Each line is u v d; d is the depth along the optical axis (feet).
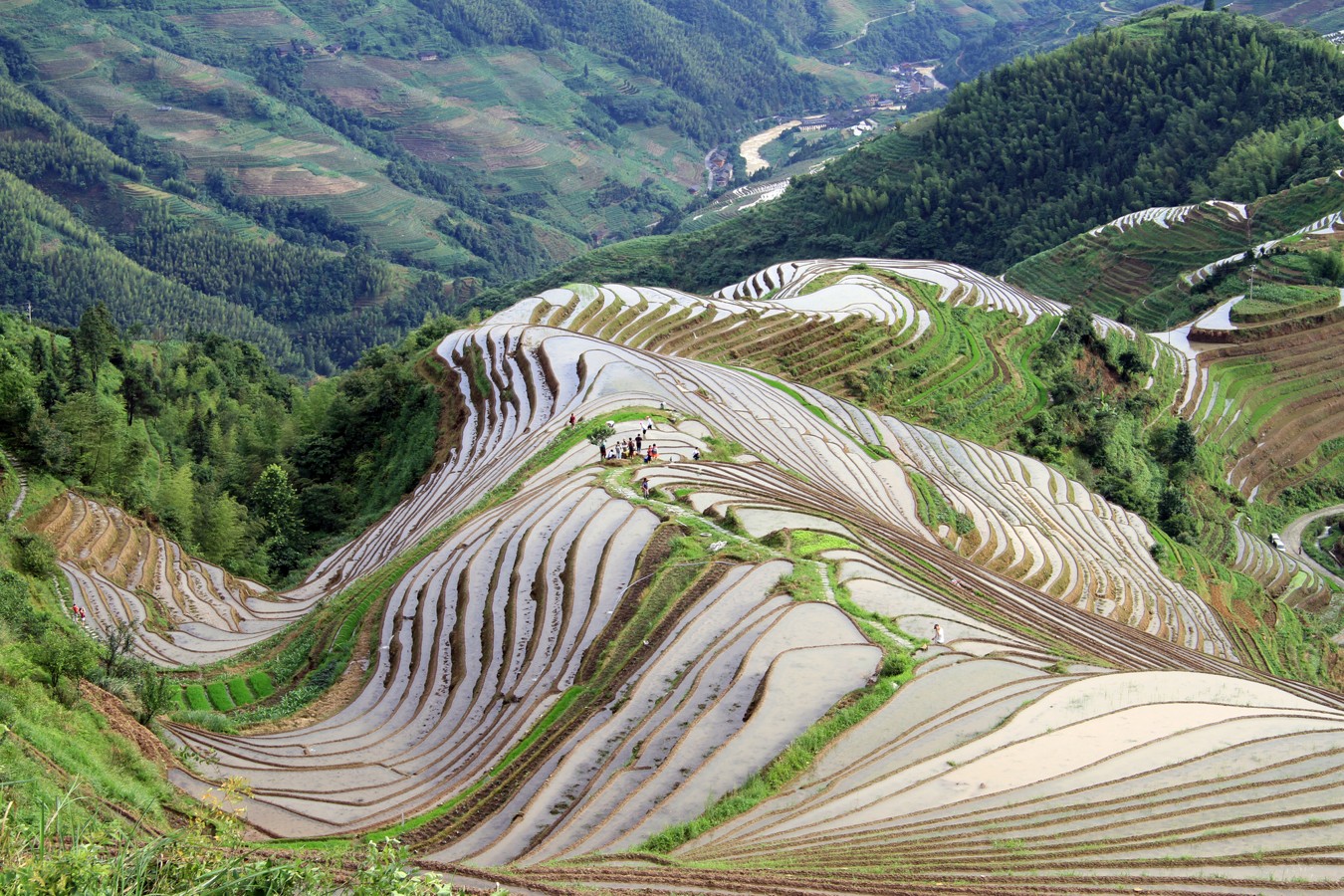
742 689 115.03
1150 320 431.43
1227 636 214.69
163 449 279.69
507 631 143.84
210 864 51.88
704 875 78.18
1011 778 98.02
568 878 77.51
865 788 96.73
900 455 252.01
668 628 131.75
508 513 179.01
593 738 109.29
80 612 154.20
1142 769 99.60
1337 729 108.27
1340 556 299.17
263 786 108.88
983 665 121.08
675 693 116.57
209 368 377.09
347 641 153.89
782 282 396.16
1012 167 604.90
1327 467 344.08
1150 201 540.52
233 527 220.43
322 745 122.62
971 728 107.14
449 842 93.25
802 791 96.68
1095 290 474.49
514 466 204.95
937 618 135.03
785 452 228.84
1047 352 344.90
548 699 122.83
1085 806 92.43
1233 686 119.85
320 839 94.38
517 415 238.68
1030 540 222.07
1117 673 120.16
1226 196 500.33
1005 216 591.37
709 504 176.14
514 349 270.87
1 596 122.93
